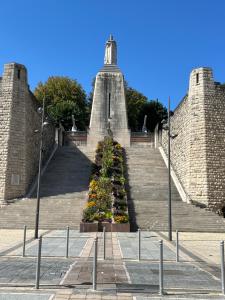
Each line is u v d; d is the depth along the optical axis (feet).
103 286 25.30
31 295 22.57
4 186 86.94
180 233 66.90
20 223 71.87
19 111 93.09
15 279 27.35
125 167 104.63
